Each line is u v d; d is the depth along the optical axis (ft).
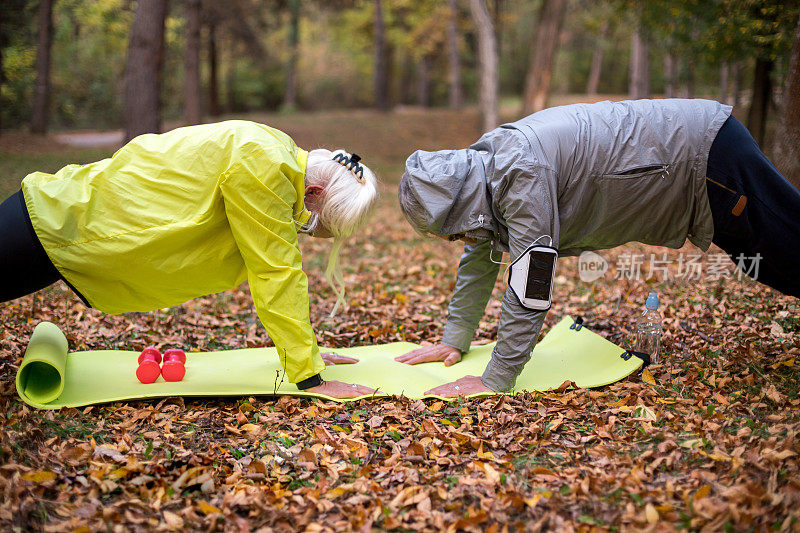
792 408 10.63
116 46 95.25
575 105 11.68
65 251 10.88
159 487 8.88
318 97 133.80
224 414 11.39
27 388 11.55
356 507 8.55
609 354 13.48
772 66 29.60
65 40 86.89
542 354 14.12
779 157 16.11
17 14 66.13
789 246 11.05
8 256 10.63
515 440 10.25
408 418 11.18
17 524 7.80
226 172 10.73
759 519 7.72
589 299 18.94
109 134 74.49
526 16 133.59
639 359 13.00
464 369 13.55
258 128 11.27
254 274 11.30
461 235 12.14
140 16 44.80
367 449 10.02
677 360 13.33
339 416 11.18
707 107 11.36
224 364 13.48
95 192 11.00
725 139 11.04
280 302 11.28
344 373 13.00
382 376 12.87
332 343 15.87
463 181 11.38
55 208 10.78
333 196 11.57
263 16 96.58
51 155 52.54
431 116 90.17
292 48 111.75
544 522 8.11
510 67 142.51
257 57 92.73
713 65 30.19
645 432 10.16
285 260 11.20
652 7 30.37
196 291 12.04
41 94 63.93
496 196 11.28
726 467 8.95
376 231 31.83
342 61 134.41
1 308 16.71
